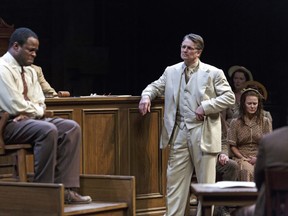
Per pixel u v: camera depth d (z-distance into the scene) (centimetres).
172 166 724
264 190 424
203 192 471
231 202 480
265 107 1372
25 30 630
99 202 632
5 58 629
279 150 416
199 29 1452
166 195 740
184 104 716
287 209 415
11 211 579
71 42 1344
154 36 1449
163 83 738
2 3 1308
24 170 606
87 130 715
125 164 740
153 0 1442
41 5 1337
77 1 1348
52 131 595
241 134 766
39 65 1344
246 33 1433
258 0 1418
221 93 708
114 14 1411
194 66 718
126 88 1435
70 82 1349
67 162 616
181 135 717
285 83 1393
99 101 720
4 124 604
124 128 739
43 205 564
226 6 1435
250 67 1433
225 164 751
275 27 1417
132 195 625
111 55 1417
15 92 614
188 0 1448
